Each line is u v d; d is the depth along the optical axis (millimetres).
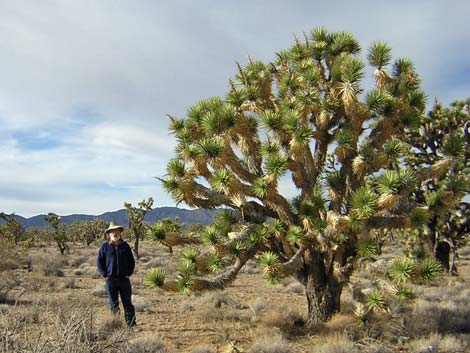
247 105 8117
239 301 11836
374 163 7051
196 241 7754
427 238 16312
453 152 7191
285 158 7113
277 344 6621
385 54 7641
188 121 8094
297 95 7535
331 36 8656
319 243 7453
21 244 29781
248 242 7203
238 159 8406
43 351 4098
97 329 5277
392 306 8672
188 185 7328
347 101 7352
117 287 7961
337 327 7473
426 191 14422
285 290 14078
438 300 11750
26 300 11172
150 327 8609
